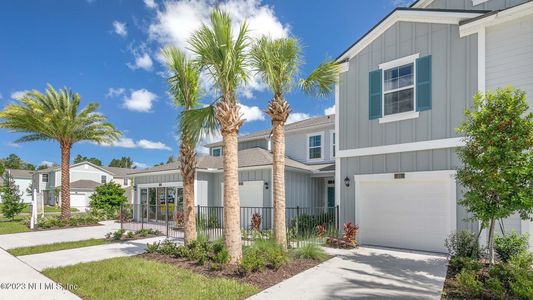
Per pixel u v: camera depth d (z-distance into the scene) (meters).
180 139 9.45
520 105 6.31
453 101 9.11
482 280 6.11
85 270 7.43
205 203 17.56
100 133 20.55
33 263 8.44
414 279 6.54
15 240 12.84
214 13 7.47
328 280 6.49
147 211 20.56
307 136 19.39
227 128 7.63
